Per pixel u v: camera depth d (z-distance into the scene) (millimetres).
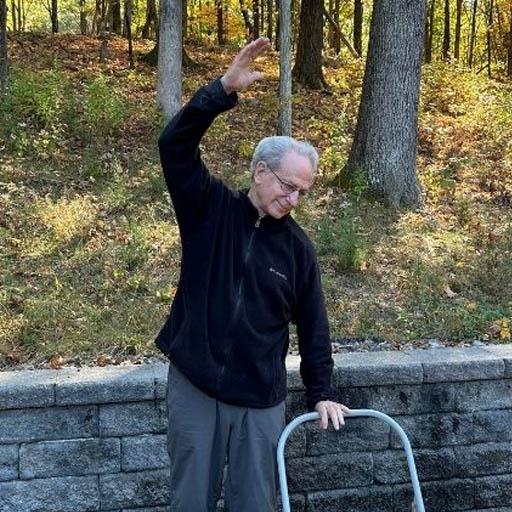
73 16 31219
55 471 3299
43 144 7203
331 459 3561
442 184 7316
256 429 2518
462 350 3818
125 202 6090
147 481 3379
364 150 7055
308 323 2654
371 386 3566
